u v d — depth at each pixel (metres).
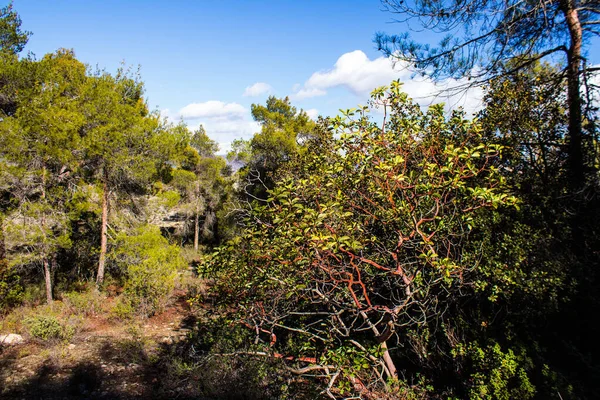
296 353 5.98
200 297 6.48
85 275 13.83
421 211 4.45
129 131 11.03
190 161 20.67
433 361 5.75
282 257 4.05
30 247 10.57
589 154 5.81
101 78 11.52
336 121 3.98
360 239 4.33
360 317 6.79
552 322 5.21
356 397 5.08
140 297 11.18
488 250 5.02
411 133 4.40
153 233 12.18
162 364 7.58
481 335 5.40
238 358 6.34
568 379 4.45
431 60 6.72
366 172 4.02
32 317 9.55
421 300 5.15
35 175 9.86
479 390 4.70
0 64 9.63
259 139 15.59
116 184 12.19
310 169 5.46
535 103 6.28
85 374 7.22
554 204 5.45
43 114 9.41
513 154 6.04
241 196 18.33
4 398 6.32
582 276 4.94
